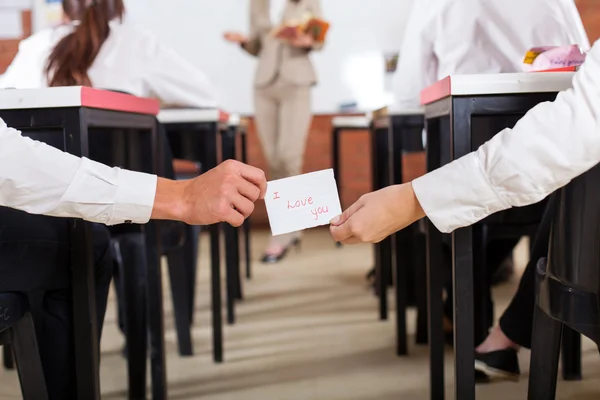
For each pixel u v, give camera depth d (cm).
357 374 190
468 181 90
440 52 169
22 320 111
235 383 185
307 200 102
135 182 99
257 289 310
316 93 496
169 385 185
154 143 155
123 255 172
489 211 92
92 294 117
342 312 263
